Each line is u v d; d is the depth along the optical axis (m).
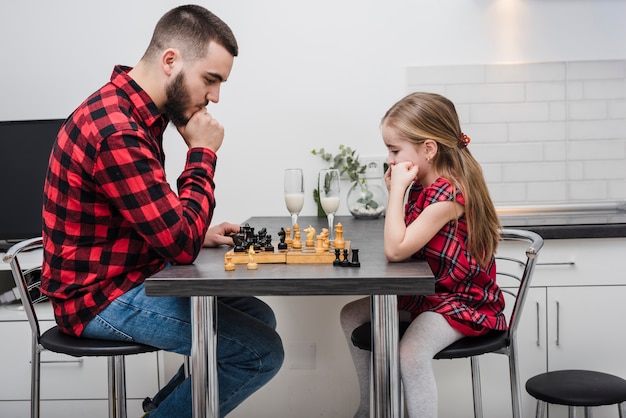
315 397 2.76
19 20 2.94
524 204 2.90
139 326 1.61
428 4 2.86
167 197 1.50
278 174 2.94
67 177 1.55
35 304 2.64
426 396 1.66
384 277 1.32
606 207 2.88
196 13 1.65
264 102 2.92
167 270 1.46
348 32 2.88
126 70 1.73
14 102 2.97
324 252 1.56
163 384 2.61
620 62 2.84
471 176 1.83
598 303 2.51
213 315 1.47
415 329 1.72
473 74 2.87
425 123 1.85
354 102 2.90
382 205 2.73
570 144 2.88
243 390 1.71
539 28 2.85
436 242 1.79
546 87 2.86
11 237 2.82
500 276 2.54
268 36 2.90
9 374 2.60
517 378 1.79
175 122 1.69
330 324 2.74
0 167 2.82
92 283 1.61
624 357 2.52
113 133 1.49
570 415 2.17
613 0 2.84
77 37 2.93
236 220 2.96
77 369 2.58
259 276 1.35
